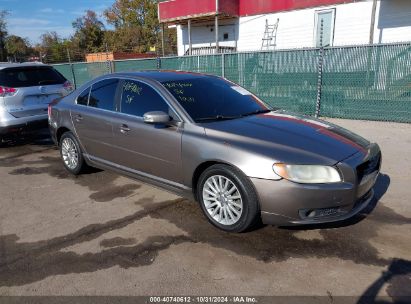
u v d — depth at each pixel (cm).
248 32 1661
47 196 471
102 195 468
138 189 486
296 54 909
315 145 342
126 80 464
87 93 518
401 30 1257
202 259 315
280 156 323
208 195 369
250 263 307
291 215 320
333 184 316
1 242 354
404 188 462
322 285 277
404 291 268
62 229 377
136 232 366
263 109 457
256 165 325
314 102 912
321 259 310
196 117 392
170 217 398
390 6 1257
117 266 308
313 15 1438
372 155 362
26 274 300
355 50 830
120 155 461
